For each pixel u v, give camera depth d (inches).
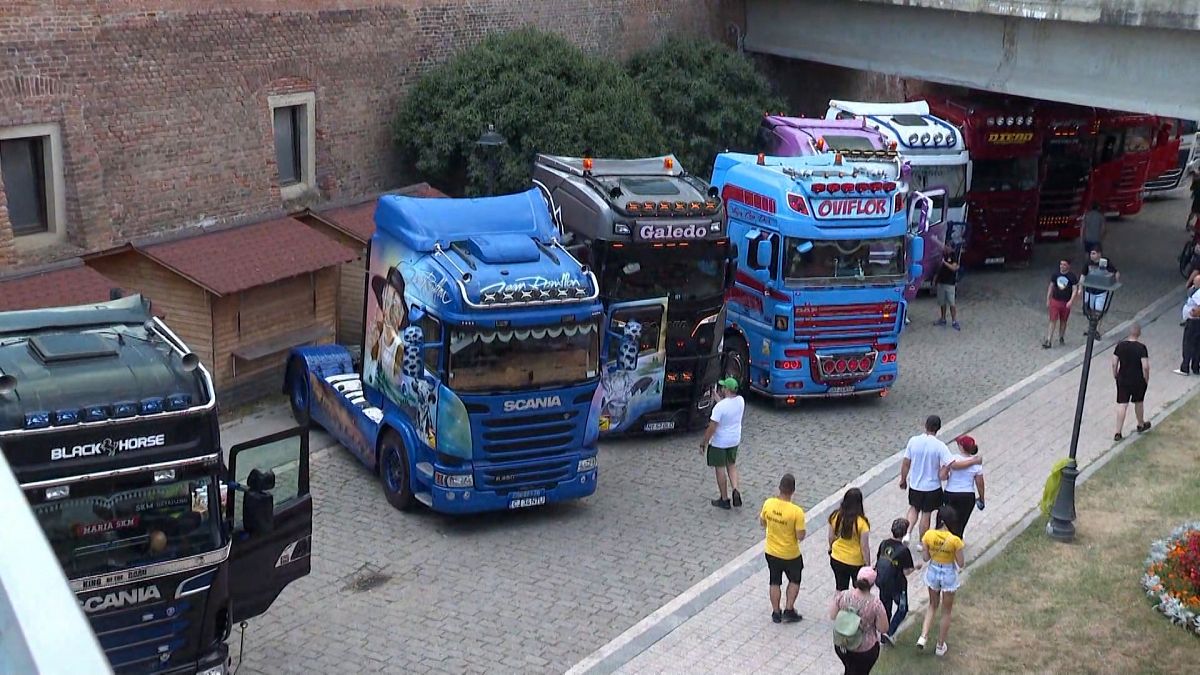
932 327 1048.8
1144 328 1040.8
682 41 1256.8
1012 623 534.9
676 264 743.1
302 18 905.5
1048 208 1343.5
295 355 761.0
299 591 553.6
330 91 943.0
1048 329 1046.4
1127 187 1446.9
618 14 1228.5
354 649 505.0
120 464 394.9
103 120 772.6
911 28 1274.6
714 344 772.6
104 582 397.7
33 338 420.2
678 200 748.0
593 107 1021.8
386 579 569.0
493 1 1074.7
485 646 511.2
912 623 536.1
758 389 836.6
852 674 452.1
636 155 1026.7
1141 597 557.3
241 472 446.6
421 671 490.0
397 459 639.8
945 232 1103.6
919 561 599.2
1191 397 856.9
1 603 124.6
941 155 1107.3
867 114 1163.3
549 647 511.8
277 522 449.7
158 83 803.4
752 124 1200.8
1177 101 1031.6
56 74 739.4
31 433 380.2
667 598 559.5
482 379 595.8
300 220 864.9
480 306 585.6
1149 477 707.4
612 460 737.0
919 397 867.4
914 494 595.8
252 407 784.3
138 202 802.2
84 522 392.5
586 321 613.6
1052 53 1135.0
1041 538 622.5
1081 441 775.7
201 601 419.5
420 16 1008.9
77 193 760.3
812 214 790.5
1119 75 1076.5
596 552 606.2
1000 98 1306.6
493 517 644.7
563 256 636.7
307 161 940.6
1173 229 1430.9
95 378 402.0
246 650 499.5
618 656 504.1
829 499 679.7
